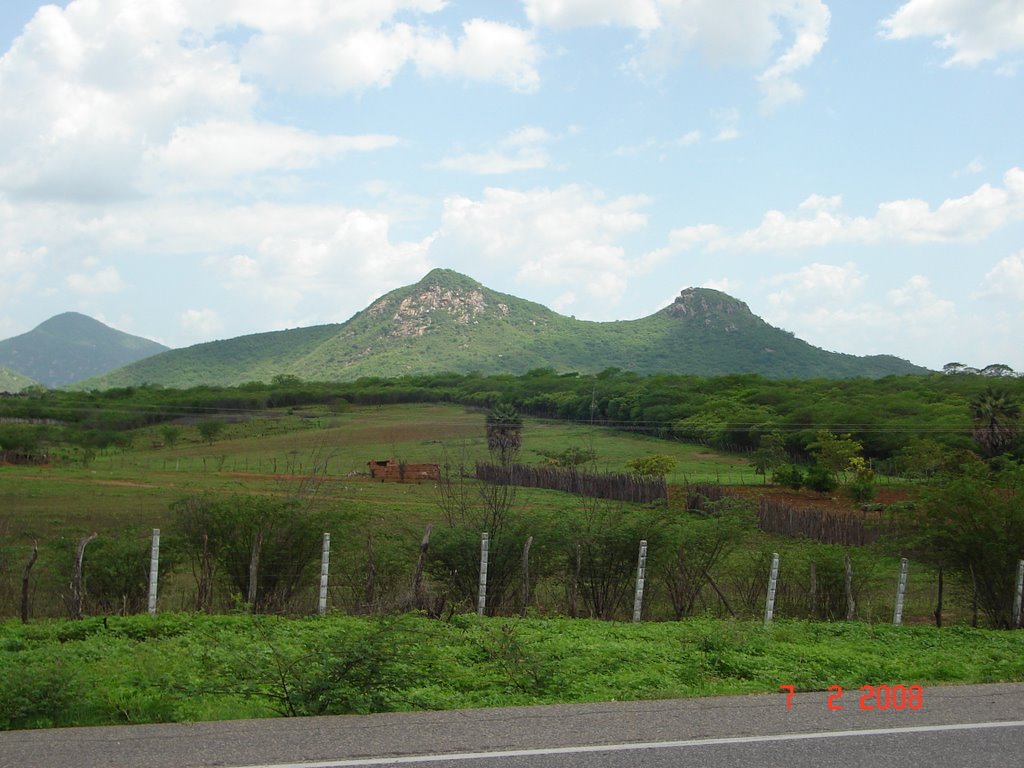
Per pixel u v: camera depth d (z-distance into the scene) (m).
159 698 8.02
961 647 14.34
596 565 19.34
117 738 6.59
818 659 11.64
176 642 12.73
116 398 101.81
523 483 53.81
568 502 39.09
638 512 21.22
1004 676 10.21
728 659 11.15
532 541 19.14
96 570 17.75
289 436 89.12
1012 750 6.59
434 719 7.27
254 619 14.48
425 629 12.55
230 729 6.88
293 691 8.19
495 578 18.98
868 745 6.64
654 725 7.11
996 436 60.06
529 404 105.00
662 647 12.73
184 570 20.91
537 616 17.33
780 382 107.25
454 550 18.89
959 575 20.39
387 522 27.20
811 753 6.41
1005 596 19.55
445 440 84.88
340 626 14.20
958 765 6.22
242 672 9.09
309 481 29.38
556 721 7.21
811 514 34.12
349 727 6.96
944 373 105.94
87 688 8.23
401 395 117.06
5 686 7.75
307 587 18.84
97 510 39.75
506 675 9.87
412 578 17.81
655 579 20.05
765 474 63.38
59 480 55.06
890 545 22.72
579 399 99.38
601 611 19.20
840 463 57.88
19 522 33.94
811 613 19.02
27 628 13.86
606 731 6.89
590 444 80.00
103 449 81.81
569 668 10.44
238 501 18.89
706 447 84.38
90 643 12.30
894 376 107.38
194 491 48.19
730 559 21.92
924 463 56.16
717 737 6.76
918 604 22.00
